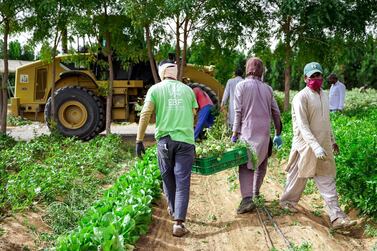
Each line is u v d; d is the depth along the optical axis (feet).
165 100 21.13
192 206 26.03
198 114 40.14
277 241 20.02
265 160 24.50
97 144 43.24
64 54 51.60
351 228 21.35
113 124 72.90
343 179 23.20
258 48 53.47
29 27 44.93
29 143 41.19
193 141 21.31
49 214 22.65
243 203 23.49
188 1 41.83
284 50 55.77
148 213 21.53
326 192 20.95
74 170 30.66
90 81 51.90
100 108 49.47
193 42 48.11
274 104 24.11
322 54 55.36
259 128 23.22
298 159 22.17
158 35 46.37
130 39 46.32
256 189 24.72
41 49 47.42
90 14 43.09
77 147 41.11
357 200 21.72
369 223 21.40
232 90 37.11
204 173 22.16
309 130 20.85
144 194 23.29
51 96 48.60
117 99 50.24
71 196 25.95
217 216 24.06
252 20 50.21
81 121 49.34
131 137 56.49
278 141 24.79
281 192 27.53
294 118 21.98
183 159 21.02
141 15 41.78
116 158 39.75
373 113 47.11
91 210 21.56
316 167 21.15
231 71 51.16
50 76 52.70
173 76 21.86
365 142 24.72
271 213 23.08
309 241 19.51
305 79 21.93
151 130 65.05
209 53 48.98
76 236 17.53
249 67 23.79
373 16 53.52
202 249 19.72
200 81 51.11
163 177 21.98
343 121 38.47
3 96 46.52
